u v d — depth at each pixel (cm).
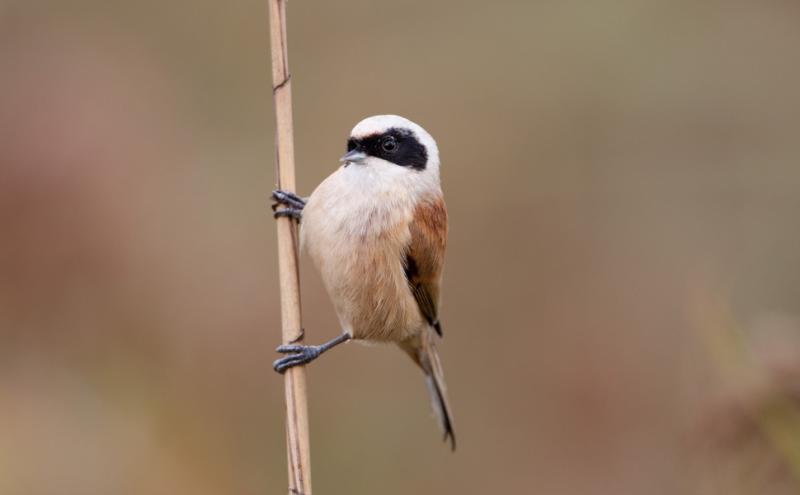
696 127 1401
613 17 1412
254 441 1079
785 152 1387
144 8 1281
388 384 1166
